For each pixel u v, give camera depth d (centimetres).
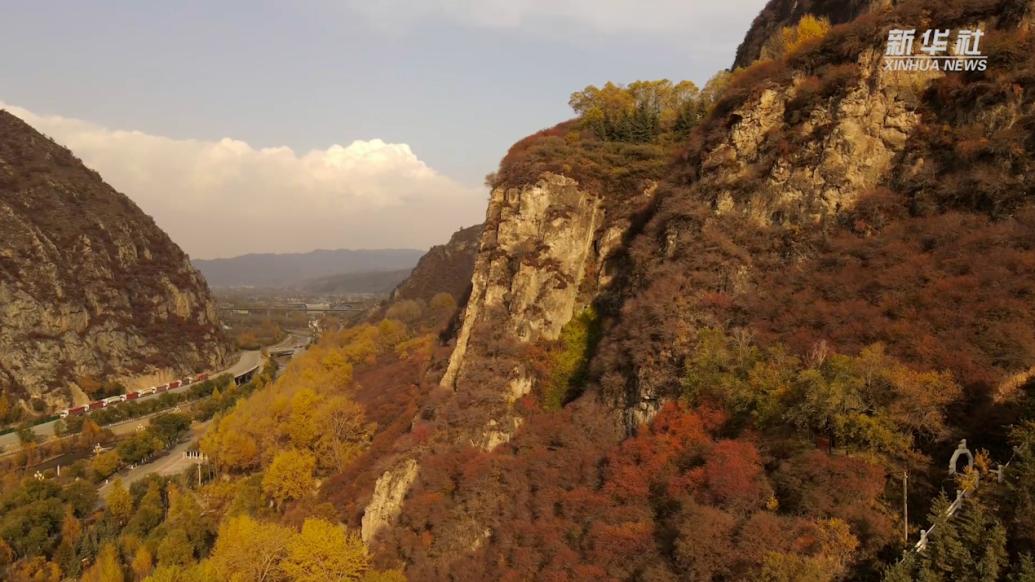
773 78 5162
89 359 14662
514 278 5875
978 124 4159
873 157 4528
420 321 14962
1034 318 3253
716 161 5094
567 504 4106
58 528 7050
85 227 17912
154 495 7356
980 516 2495
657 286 4681
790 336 3984
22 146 19138
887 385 3253
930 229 4012
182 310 19312
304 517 5653
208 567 4603
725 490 3300
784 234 4581
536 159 6266
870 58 4672
